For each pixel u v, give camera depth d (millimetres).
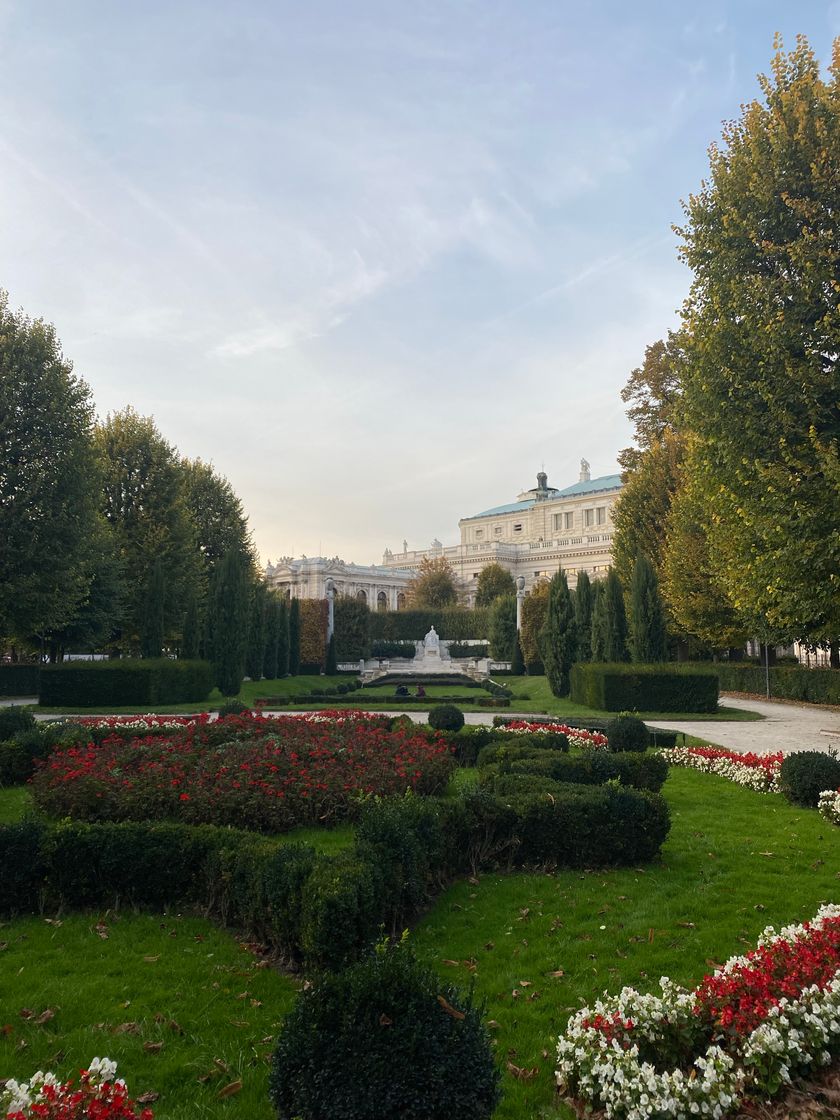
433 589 86125
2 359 29141
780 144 18547
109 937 6617
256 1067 4539
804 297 17594
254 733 14625
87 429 31469
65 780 10289
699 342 19922
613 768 10977
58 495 29828
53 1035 4914
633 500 39875
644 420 44031
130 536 38656
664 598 34156
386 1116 3504
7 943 6473
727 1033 4242
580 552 89750
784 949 4965
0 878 7074
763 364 18219
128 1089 4336
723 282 19641
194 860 7246
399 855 6598
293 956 5945
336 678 50844
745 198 19344
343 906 5336
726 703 30891
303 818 10062
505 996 5430
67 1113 3320
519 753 12227
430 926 6766
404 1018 3686
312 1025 3762
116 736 15461
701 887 7738
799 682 31141
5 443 28516
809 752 11844
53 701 26922
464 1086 3594
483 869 8414
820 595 17422
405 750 12703
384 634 77188
